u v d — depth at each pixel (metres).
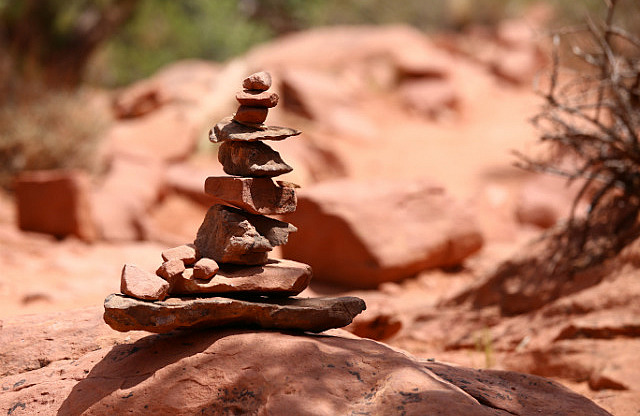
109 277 2.83
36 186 3.56
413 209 2.99
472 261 3.25
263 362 1.39
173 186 4.57
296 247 2.96
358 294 2.77
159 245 3.74
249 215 1.49
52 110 4.56
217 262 1.48
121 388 1.41
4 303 2.38
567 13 5.20
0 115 4.53
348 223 2.83
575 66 3.40
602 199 2.47
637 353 1.92
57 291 2.53
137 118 5.62
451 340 2.27
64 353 1.58
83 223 3.57
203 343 1.44
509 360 2.07
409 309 2.52
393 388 1.33
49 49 6.36
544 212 4.39
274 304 1.46
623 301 2.09
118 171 4.43
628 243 2.25
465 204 3.17
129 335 1.61
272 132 1.46
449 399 1.31
